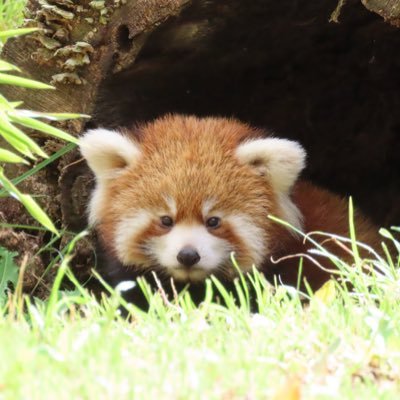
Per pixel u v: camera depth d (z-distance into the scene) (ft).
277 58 40.68
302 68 41.88
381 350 20.06
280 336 20.85
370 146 45.47
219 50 38.37
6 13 44.70
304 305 28.58
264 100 43.32
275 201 33.58
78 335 20.24
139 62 36.55
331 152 45.65
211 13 34.88
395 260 37.52
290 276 33.58
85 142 33.88
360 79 42.70
